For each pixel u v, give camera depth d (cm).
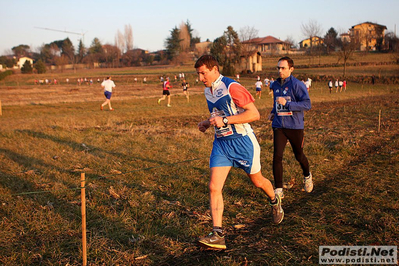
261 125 1224
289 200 480
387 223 369
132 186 542
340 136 902
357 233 358
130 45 12019
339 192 481
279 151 464
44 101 2505
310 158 675
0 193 511
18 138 959
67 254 341
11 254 342
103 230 390
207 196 495
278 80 482
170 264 324
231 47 6562
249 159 345
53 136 981
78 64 12150
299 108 448
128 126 1189
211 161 348
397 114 1365
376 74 4875
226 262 315
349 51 4966
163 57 11306
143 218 419
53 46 14350
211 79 337
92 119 1375
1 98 2836
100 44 13012
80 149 822
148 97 2798
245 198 485
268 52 10044
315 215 412
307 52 9444
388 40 8338
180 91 3553
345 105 1922
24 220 417
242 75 5947
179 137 952
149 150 789
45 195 504
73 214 434
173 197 498
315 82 4700
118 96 2964
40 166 665
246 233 382
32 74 8588
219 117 321
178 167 639
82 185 312
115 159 716
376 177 537
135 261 328
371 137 873
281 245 343
